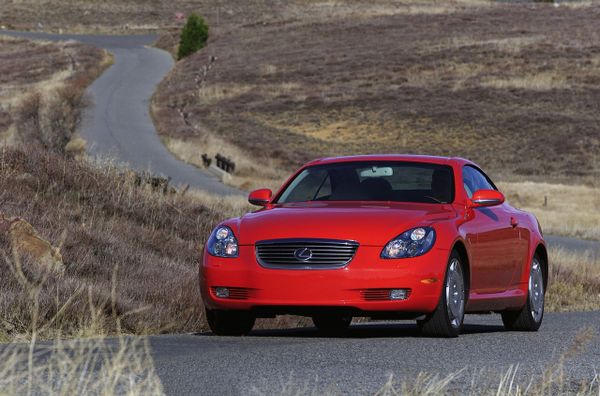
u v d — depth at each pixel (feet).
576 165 467.52
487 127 528.22
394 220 66.08
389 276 63.62
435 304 64.69
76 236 104.73
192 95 623.77
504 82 602.03
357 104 581.53
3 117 479.41
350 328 81.76
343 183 73.97
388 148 505.66
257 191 73.87
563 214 331.98
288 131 535.19
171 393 41.09
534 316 81.10
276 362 50.52
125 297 79.25
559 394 40.73
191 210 146.00
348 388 42.78
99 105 579.48
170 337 66.08
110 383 33.37
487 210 75.87
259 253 65.62
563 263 153.99
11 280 74.90
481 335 69.72
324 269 63.98
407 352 56.08
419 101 579.89
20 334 64.54
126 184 140.05
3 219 91.35
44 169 132.46
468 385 43.73
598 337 67.77
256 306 65.16
